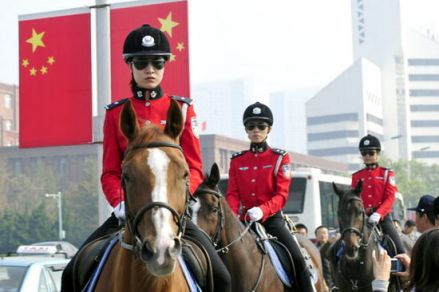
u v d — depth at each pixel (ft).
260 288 29.25
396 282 43.19
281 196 31.37
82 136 46.19
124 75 45.50
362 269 45.29
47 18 47.03
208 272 19.63
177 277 17.72
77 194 259.80
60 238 215.72
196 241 20.15
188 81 43.34
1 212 251.60
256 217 30.27
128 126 17.43
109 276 18.56
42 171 278.26
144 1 44.96
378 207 48.19
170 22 44.19
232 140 294.05
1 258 38.14
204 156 279.90
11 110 376.68
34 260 37.17
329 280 55.11
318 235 67.36
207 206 28.04
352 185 50.14
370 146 49.39
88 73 46.42
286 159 32.01
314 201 79.10
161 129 17.58
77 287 20.30
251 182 32.14
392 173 48.93
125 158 17.07
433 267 17.07
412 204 385.09
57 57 46.75
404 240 51.24
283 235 31.32
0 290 34.47
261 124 32.22
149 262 15.17
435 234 17.15
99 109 47.03
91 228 255.50
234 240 28.71
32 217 236.02
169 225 15.56
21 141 46.62
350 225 45.06
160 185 16.05
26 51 47.06
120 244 18.35
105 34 47.37
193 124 20.15
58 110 46.52
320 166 393.70
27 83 46.88
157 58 20.06
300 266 31.01
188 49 43.62
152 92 20.15
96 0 47.29
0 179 278.46
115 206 18.76
